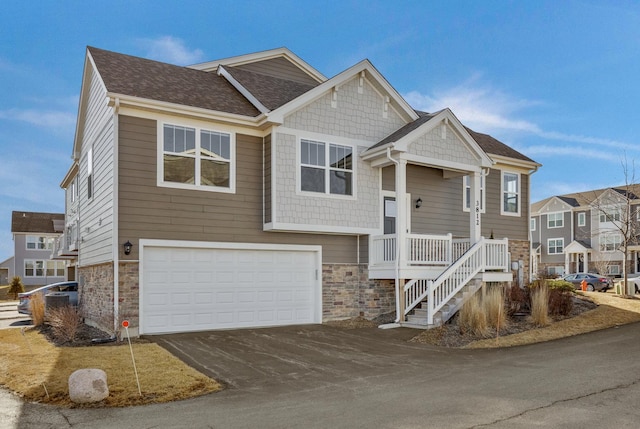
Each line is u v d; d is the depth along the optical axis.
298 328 13.62
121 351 9.93
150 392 7.07
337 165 14.80
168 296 12.59
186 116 12.95
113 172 12.04
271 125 13.64
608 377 7.73
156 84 13.63
